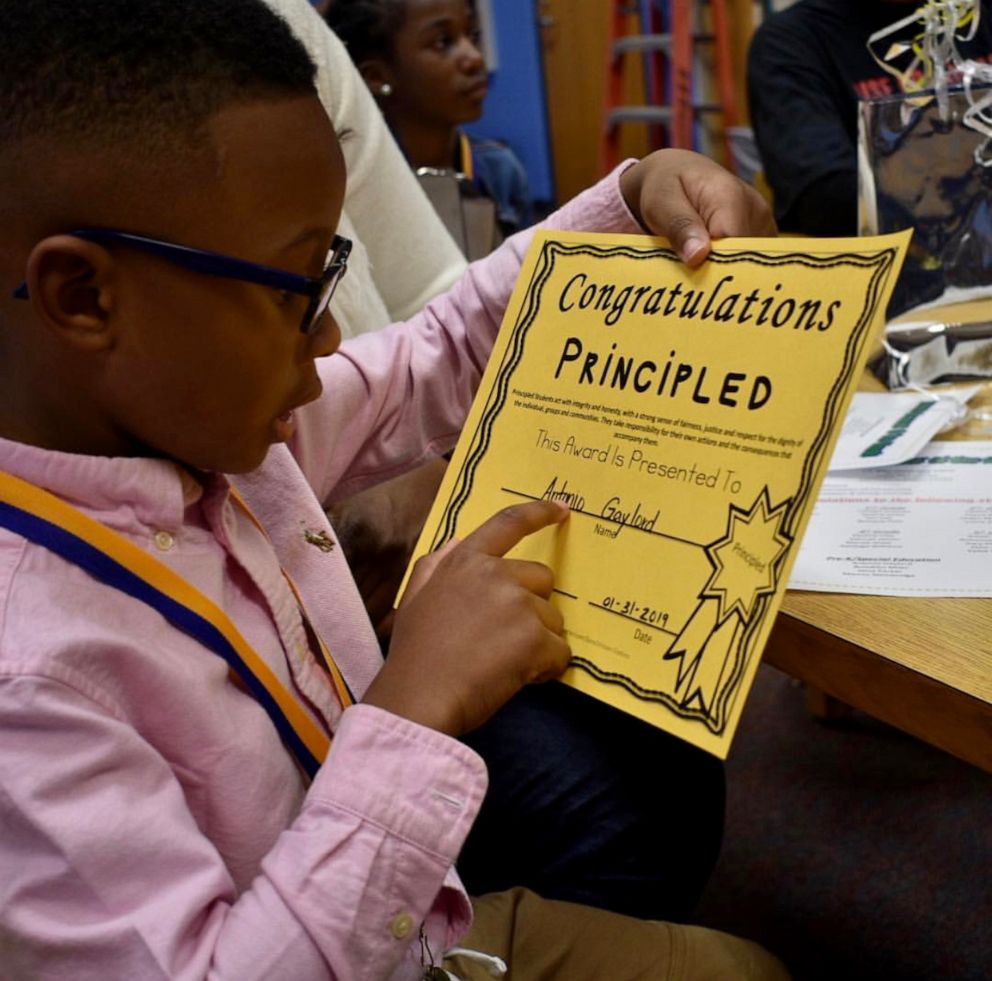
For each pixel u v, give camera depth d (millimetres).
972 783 1445
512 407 668
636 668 560
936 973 1181
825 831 1398
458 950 688
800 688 1676
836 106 2012
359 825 542
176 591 593
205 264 547
